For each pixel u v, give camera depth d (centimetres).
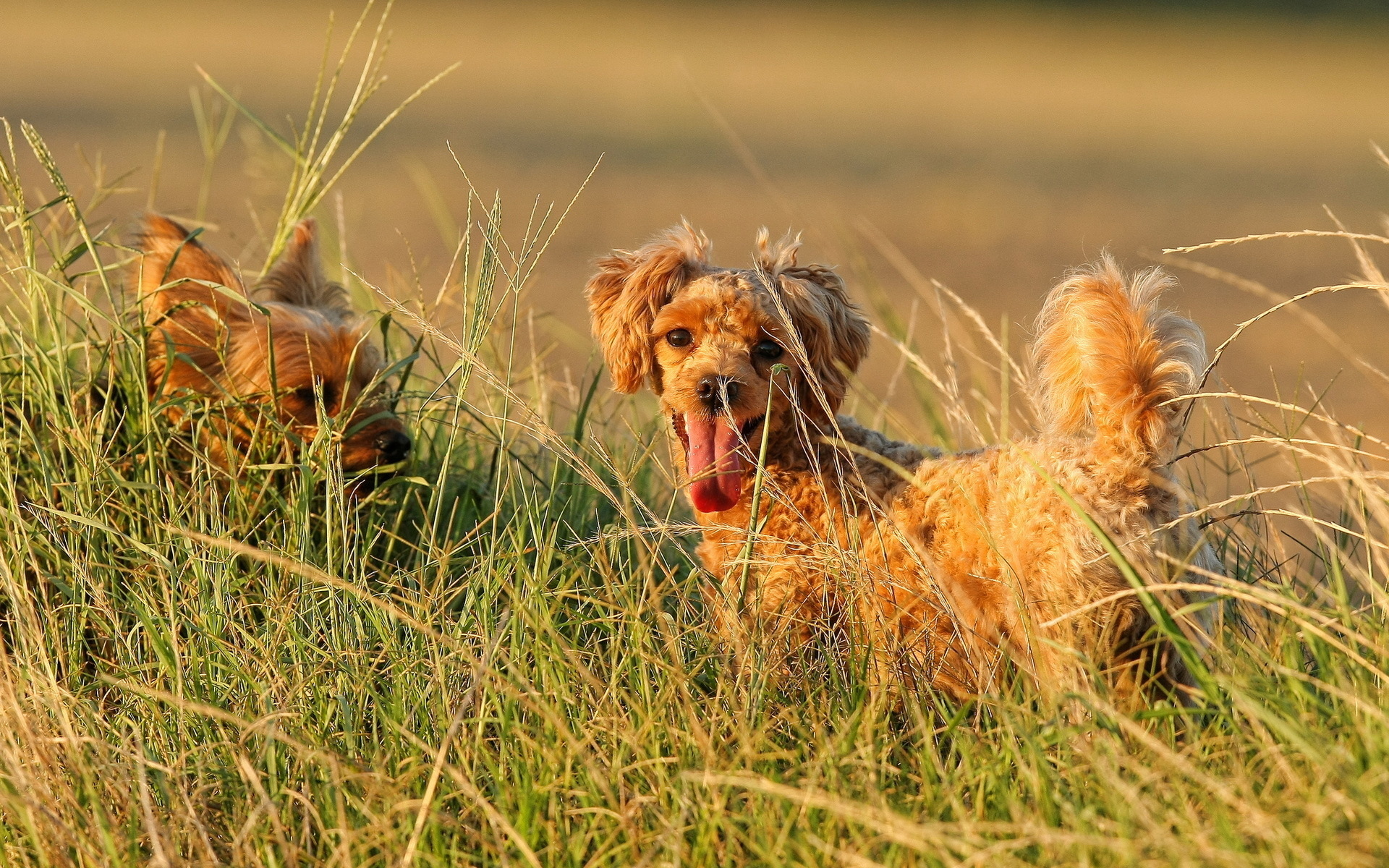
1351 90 8512
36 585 762
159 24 8319
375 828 551
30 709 637
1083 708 619
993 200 3597
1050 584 658
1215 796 531
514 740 624
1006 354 873
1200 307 2336
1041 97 7525
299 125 4219
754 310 796
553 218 3014
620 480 704
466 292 794
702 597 767
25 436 797
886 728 625
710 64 8475
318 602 723
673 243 867
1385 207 3619
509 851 570
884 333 1051
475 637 692
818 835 546
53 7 8862
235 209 2552
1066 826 534
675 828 548
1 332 836
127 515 786
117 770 604
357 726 655
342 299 1034
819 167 4234
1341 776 501
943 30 11475
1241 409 1088
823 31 11112
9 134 803
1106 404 668
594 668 684
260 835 575
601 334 884
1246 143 5472
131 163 3203
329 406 886
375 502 848
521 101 5788
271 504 820
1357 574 618
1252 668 613
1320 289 658
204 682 678
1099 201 3647
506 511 872
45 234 995
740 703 645
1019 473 688
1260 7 12719
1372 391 1753
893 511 731
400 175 3456
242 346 876
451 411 981
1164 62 9925
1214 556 704
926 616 705
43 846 558
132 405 821
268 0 10406
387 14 962
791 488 780
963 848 498
